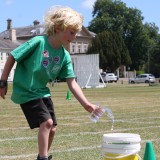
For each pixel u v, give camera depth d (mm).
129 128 10688
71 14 5055
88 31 116625
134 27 114250
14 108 18766
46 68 5223
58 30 5105
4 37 110312
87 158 6855
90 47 99375
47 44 5230
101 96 28484
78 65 45594
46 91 5305
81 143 8367
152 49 113000
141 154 7039
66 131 10219
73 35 5133
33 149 7785
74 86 5477
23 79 5227
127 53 100312
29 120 5188
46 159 5066
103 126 11203
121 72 107188
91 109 5328
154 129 10422
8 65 5176
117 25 113938
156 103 20953
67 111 16531
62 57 5367
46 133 5086
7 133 9992
